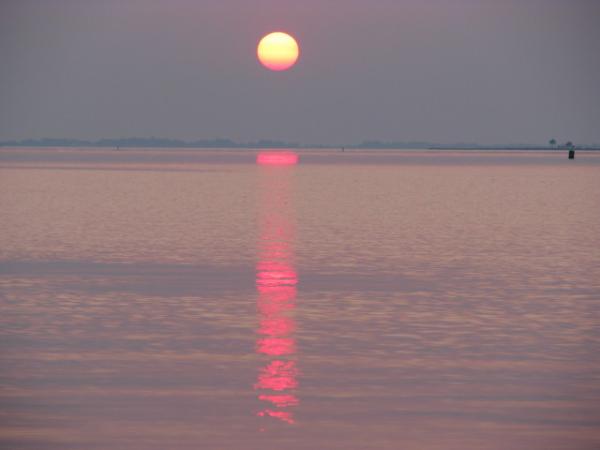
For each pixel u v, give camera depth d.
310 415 23.92
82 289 44.28
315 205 106.00
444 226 79.25
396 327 35.28
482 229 76.75
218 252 59.31
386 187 151.88
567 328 35.19
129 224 79.94
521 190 144.12
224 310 38.78
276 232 73.06
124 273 49.69
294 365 29.22
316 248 61.88
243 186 153.50
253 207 102.31
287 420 23.52
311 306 39.75
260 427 22.94
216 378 27.58
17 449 21.39
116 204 106.81
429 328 35.12
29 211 95.31
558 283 46.50
